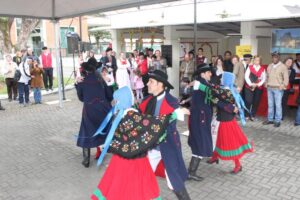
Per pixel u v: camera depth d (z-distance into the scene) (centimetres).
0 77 1548
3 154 606
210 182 470
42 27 3344
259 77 832
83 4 866
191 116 459
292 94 934
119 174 311
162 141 318
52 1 891
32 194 443
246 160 556
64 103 1153
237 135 479
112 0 773
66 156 593
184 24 1124
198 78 459
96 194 322
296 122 795
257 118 873
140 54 1122
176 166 341
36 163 559
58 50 1066
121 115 318
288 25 1157
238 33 1402
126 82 1065
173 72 1191
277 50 1040
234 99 464
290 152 598
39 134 745
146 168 316
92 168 533
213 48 1438
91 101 520
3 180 489
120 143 315
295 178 484
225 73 492
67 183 477
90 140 524
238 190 445
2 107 1039
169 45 1141
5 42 1602
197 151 458
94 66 527
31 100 1220
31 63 1121
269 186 458
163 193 439
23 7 924
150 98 350
